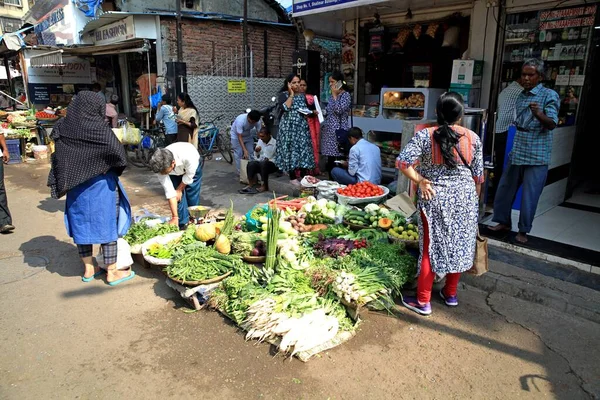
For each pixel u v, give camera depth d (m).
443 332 3.29
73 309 3.65
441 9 6.58
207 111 11.00
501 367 2.90
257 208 4.97
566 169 5.70
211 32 11.40
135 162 9.95
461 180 3.15
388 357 3.01
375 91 8.13
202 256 3.74
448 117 3.07
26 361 2.99
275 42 12.66
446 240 3.21
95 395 2.67
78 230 3.83
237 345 3.16
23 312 3.60
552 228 4.88
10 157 9.94
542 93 4.14
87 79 14.05
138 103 12.02
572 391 2.68
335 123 6.51
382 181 6.70
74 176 3.61
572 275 3.87
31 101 13.31
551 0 5.30
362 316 3.49
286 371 2.88
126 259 4.16
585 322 3.37
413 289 3.88
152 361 2.99
